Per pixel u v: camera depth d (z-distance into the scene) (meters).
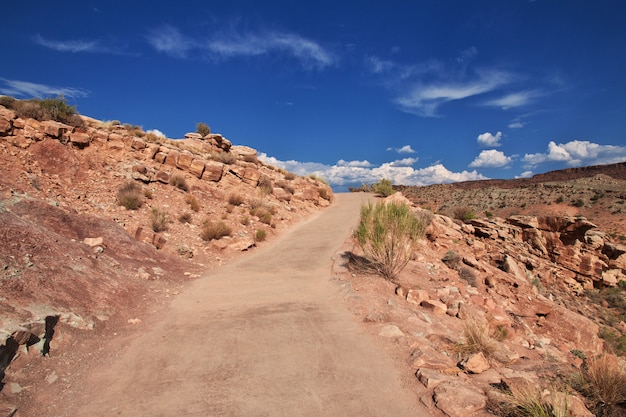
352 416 3.89
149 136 22.50
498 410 3.88
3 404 3.73
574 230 24.59
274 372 4.91
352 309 7.59
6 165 12.61
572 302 18.86
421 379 4.62
